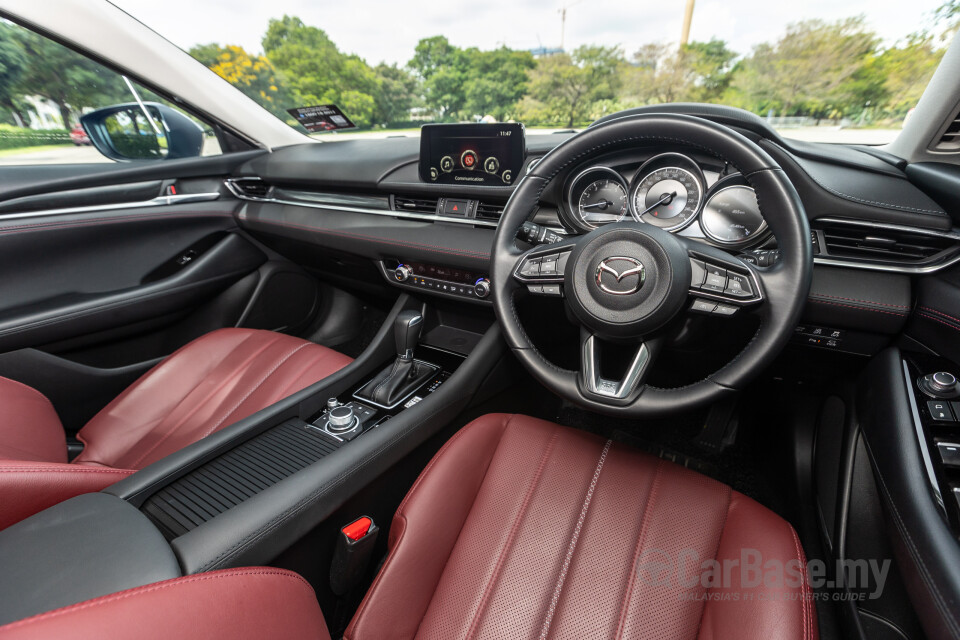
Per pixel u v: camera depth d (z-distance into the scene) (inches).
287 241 68.6
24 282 53.6
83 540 21.6
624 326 31.0
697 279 31.4
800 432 52.8
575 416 68.4
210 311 71.2
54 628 13.8
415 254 55.7
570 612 28.9
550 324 53.4
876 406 36.2
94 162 61.6
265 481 36.0
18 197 53.4
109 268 60.1
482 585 30.5
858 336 39.9
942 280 34.8
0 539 20.8
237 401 48.9
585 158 36.3
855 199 36.8
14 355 51.5
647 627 28.0
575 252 32.9
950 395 31.2
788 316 29.8
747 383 31.1
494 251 37.7
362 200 60.6
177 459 34.9
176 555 24.9
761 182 30.1
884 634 34.3
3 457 33.4
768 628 25.4
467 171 50.8
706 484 34.7
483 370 51.5
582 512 33.6
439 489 34.1
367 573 38.0
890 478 30.2
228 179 71.7
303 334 85.0
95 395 58.3
